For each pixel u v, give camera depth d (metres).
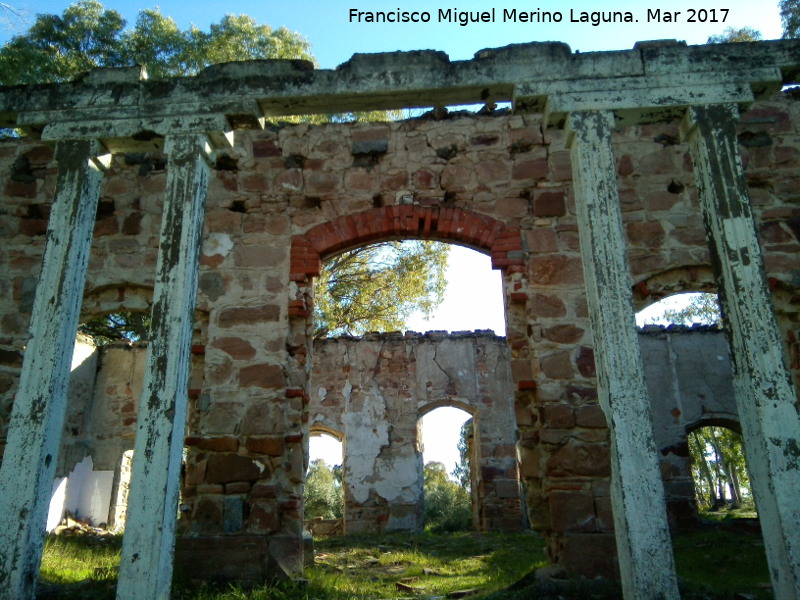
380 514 16.17
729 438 22.39
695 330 15.48
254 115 5.88
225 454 7.47
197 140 5.78
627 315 5.06
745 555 8.94
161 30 17.44
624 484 4.64
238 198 8.43
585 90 5.71
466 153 8.46
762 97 5.80
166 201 5.56
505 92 5.95
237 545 7.09
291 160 8.57
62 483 13.36
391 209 8.25
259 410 7.62
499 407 16.69
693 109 5.59
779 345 4.86
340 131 8.66
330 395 17.08
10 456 4.91
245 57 17.97
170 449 4.84
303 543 7.75
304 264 8.12
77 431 14.08
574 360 7.51
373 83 5.91
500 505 15.73
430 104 6.09
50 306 5.31
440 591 7.13
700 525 13.66
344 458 16.66
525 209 8.16
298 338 7.97
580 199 5.52
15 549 4.68
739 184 5.32
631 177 8.24
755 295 4.99
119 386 14.77
